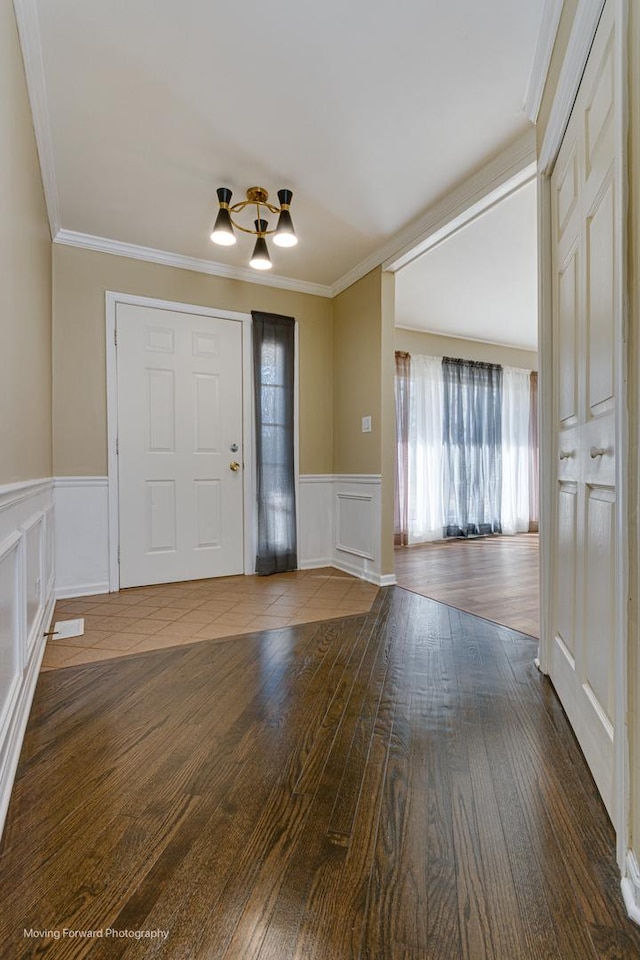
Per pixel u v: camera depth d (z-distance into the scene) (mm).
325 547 3768
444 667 1827
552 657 1685
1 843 946
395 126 1963
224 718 1446
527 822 1009
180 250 3070
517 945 741
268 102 1821
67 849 933
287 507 3566
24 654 1426
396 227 2783
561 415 1536
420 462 5113
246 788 1123
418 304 4258
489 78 1726
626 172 885
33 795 1092
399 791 1108
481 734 1353
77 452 2859
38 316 2129
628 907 800
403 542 4930
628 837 845
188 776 1167
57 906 808
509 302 4199
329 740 1325
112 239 2904
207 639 2135
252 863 901
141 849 935
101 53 1595
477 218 2469
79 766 1205
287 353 3576
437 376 5223
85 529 2895
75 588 2855
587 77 1204
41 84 1721
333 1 1426
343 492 3631
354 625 2336
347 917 788
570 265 1403
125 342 3016
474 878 865
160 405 3141
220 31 1522
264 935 757
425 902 815
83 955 723
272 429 3506
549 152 1579
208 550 3322
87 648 2021
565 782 1139
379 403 3188
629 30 871
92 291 2902
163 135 2002
